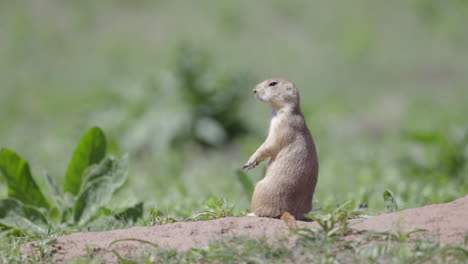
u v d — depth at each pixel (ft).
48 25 175.73
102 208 40.68
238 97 99.55
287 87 36.47
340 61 160.97
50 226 38.55
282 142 35.73
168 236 32.50
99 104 105.70
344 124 114.32
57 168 78.28
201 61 100.42
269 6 189.06
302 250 28.48
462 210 32.83
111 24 178.91
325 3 191.42
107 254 30.83
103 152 43.73
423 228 30.94
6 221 39.01
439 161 69.10
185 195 57.52
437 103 130.82
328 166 77.05
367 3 189.88
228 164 82.99
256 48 166.91
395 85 147.54
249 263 27.94
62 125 113.60
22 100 136.05
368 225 31.86
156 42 169.48
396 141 94.32
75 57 162.71
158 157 84.33
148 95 98.53
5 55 161.58
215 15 183.21
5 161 41.83
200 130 94.43
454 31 173.27
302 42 171.53
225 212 38.73
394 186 59.26
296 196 35.42
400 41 171.53
